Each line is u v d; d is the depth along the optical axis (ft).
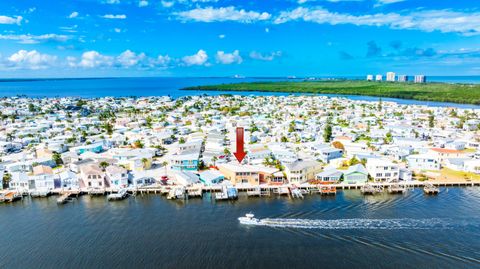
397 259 250.37
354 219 314.35
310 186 393.29
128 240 279.69
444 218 315.17
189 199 367.25
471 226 298.76
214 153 523.29
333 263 246.06
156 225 305.94
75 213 333.62
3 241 279.49
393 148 538.47
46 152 526.98
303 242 274.57
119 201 364.17
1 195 370.53
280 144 579.48
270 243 272.72
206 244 272.31
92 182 396.98
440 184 404.57
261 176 416.26
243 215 326.03
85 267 243.19
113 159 492.54
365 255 255.50
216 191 390.63
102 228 300.81
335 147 567.18
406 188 393.09
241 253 258.98
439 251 259.39
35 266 245.04
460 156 496.23
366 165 442.91
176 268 241.55
